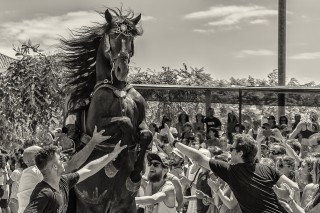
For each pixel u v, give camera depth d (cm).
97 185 796
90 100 838
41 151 639
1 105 1947
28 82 1931
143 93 1770
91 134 807
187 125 1564
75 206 834
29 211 625
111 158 734
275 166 909
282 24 2155
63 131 968
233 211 872
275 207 723
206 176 1056
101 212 812
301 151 1360
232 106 1861
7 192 1413
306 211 729
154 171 923
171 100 1770
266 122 1708
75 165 745
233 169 732
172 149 1171
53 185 642
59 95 1905
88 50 855
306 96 1727
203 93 1758
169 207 915
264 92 1730
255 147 735
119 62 800
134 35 819
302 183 991
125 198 809
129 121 777
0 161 1403
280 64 2161
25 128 1950
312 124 1522
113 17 824
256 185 723
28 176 854
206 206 1075
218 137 1620
